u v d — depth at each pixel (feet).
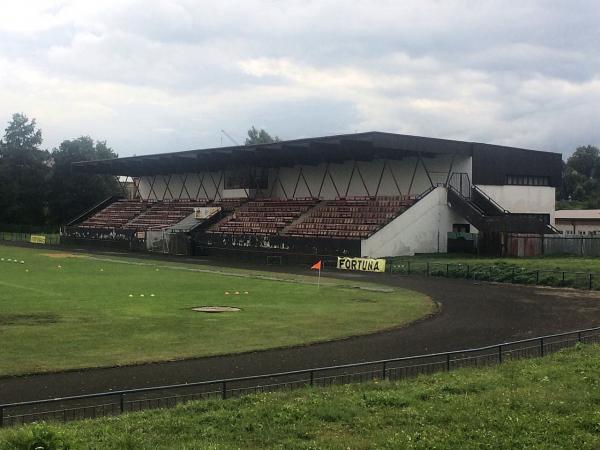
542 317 78.84
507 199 183.83
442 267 135.03
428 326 72.13
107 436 29.22
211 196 261.03
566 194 447.01
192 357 54.34
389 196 191.72
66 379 46.50
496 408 34.14
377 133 156.46
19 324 69.72
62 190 335.67
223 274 137.39
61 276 126.00
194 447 27.76
